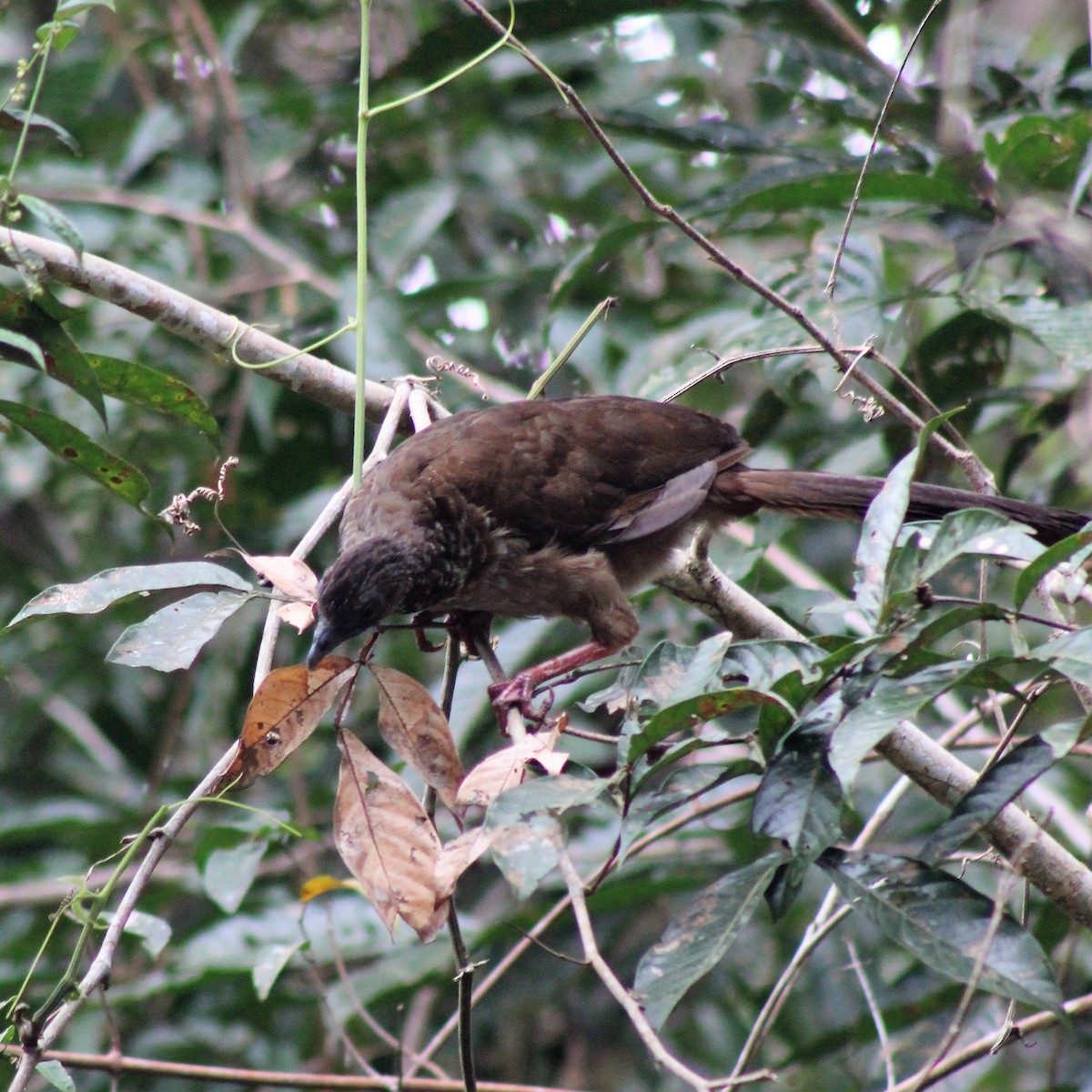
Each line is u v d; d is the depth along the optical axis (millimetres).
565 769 6680
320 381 8352
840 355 7133
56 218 6152
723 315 11562
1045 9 12625
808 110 11203
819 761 5395
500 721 7691
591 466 8453
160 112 12492
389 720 6188
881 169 9844
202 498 11906
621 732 5656
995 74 10523
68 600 6164
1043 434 10203
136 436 11750
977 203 9633
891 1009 9414
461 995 5691
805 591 8836
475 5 6996
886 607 5289
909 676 5402
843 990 10375
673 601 11141
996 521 5469
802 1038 10398
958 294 8859
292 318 12070
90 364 6887
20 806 12430
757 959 11148
